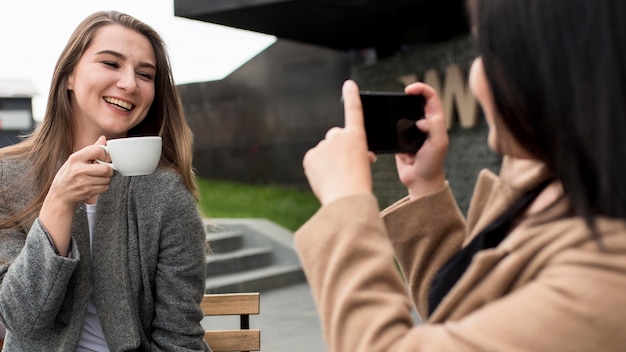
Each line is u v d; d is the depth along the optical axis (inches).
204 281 63.2
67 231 53.4
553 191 29.2
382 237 27.4
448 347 24.0
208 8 296.7
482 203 37.7
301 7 299.6
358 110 30.5
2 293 53.9
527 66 24.3
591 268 22.9
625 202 23.1
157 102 67.1
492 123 27.6
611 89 22.6
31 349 57.3
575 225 24.4
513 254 25.8
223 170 562.6
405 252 40.0
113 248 58.6
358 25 354.9
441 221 39.0
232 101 554.6
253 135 543.8
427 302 37.8
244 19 320.8
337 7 304.8
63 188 52.1
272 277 309.6
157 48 65.4
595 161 23.4
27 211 59.2
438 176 39.5
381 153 36.7
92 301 59.6
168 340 60.4
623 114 22.6
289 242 339.9
